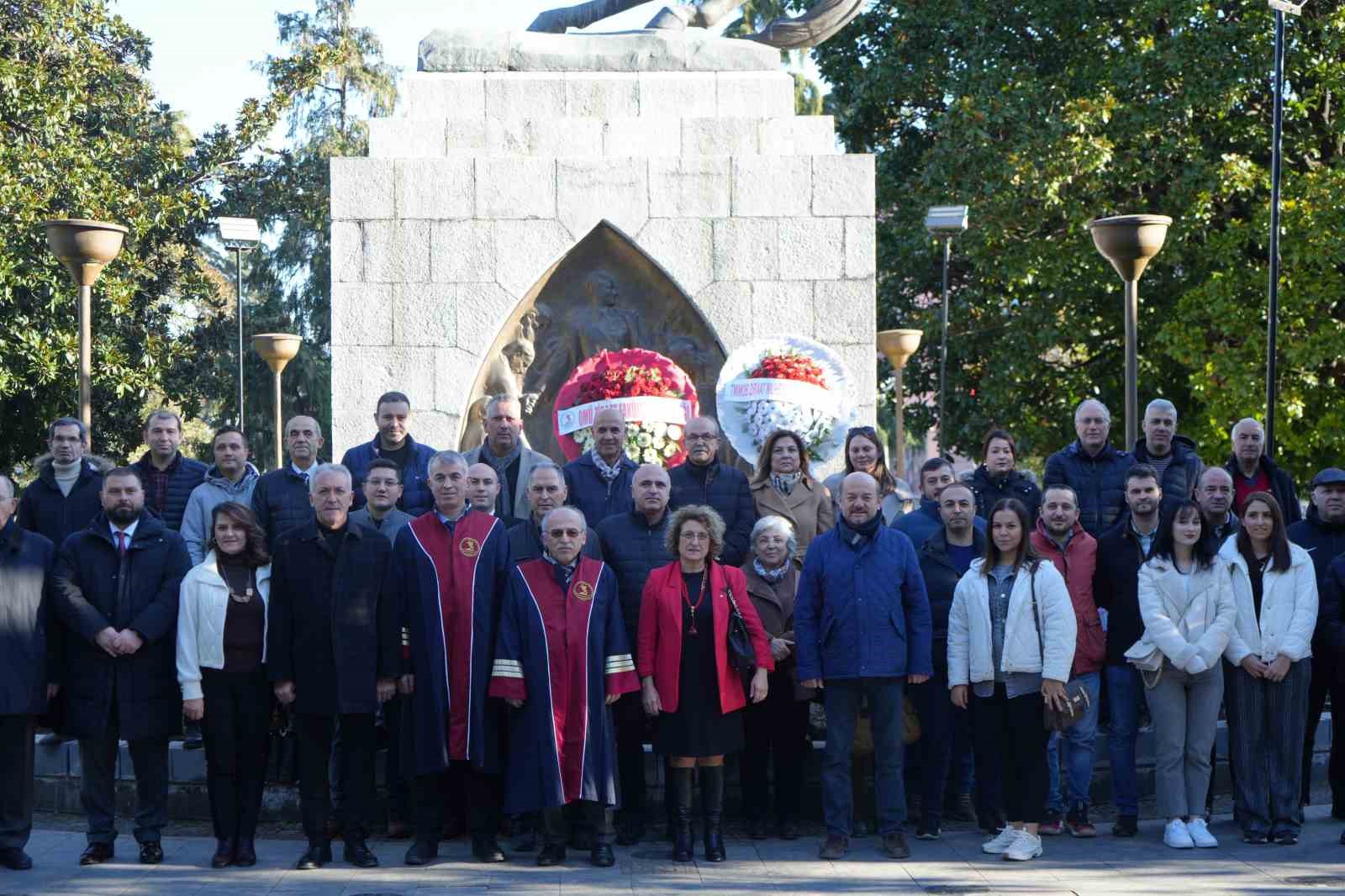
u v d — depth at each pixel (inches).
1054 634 278.1
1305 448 763.4
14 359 773.9
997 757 294.5
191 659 274.7
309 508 319.6
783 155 423.8
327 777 277.4
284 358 734.5
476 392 416.5
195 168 974.4
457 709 275.3
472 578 279.1
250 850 275.6
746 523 312.8
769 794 329.7
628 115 428.1
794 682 295.6
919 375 876.6
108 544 282.0
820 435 367.9
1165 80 776.3
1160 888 250.5
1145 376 818.2
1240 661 290.5
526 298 419.5
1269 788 293.9
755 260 421.1
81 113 869.2
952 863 273.6
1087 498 333.7
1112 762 300.4
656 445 363.6
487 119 424.8
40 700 275.4
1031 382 832.3
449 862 278.2
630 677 280.1
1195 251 783.1
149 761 280.2
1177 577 290.2
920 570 289.6
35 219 763.4
